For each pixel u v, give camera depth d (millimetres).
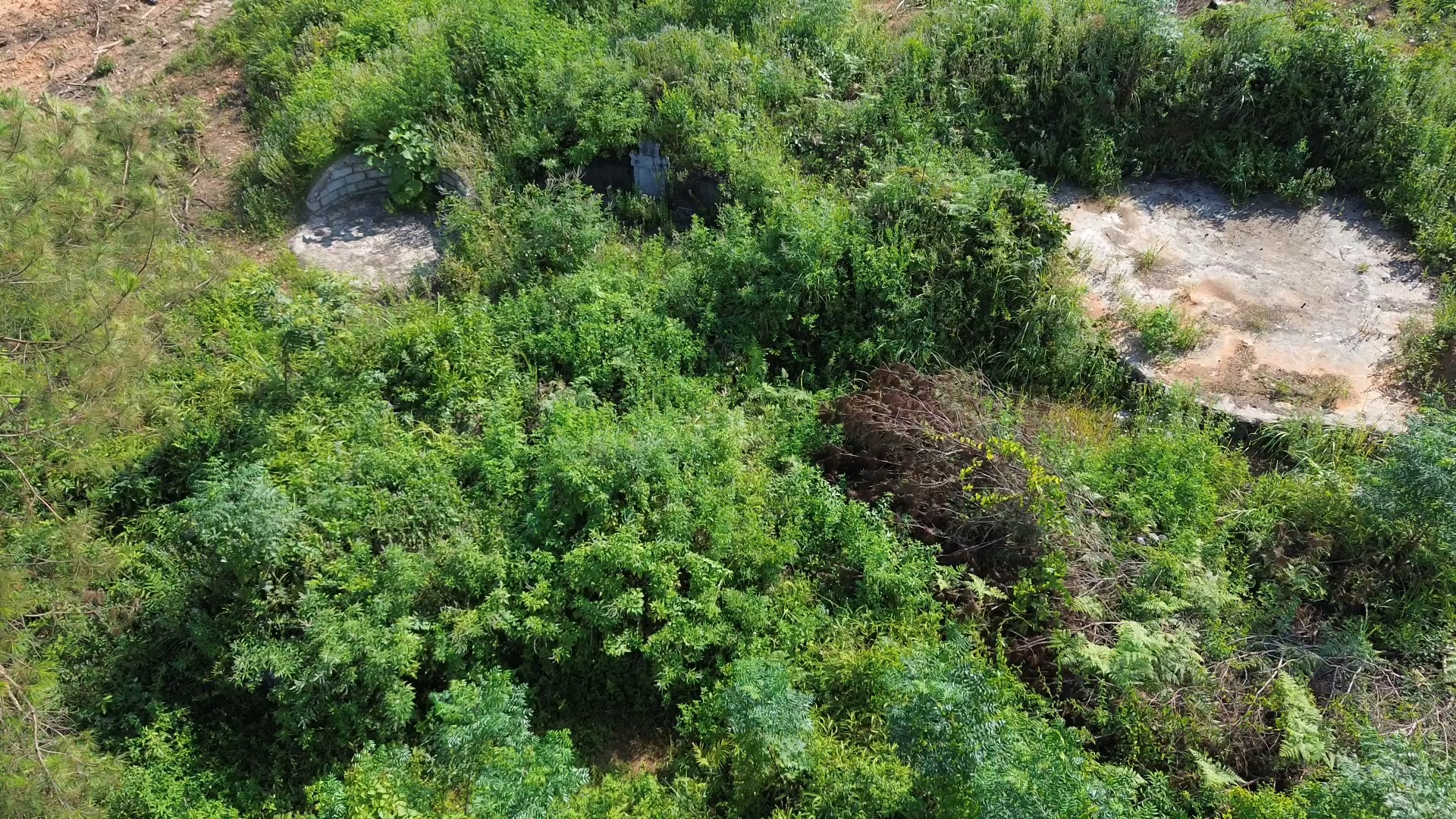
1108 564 5812
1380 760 4488
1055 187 9023
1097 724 5168
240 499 5586
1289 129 8930
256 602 5578
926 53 9531
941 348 7488
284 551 5633
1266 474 6598
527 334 7305
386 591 5566
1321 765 4855
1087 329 7559
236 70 10758
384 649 5324
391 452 6324
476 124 9273
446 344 7180
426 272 8391
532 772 4648
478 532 5973
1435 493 5434
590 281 7535
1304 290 7941
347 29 10469
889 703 5004
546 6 10641
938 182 7859
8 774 4590
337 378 7012
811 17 9945
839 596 5898
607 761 5551
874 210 7852
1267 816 4441
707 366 7320
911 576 5715
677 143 8875
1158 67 9172
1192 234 8531
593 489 5797
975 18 9859
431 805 4891
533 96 9312
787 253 7375
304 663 5375
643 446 6039
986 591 5609
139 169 6348
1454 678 5266
